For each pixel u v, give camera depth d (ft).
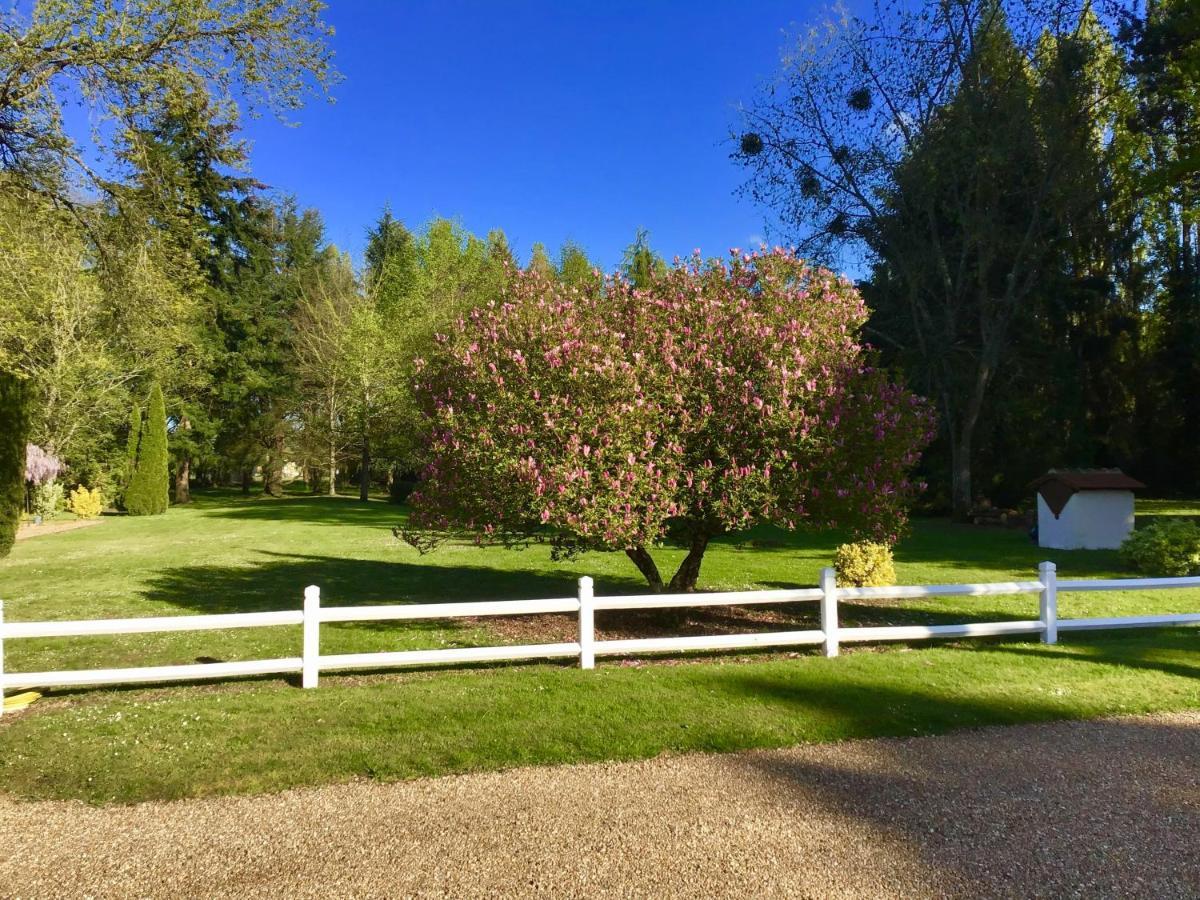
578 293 27.73
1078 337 102.47
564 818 12.30
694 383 24.66
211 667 19.33
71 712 17.75
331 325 122.01
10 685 18.08
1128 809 12.55
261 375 136.36
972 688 19.40
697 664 22.20
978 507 85.15
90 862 11.04
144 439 98.32
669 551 54.44
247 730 16.25
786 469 24.13
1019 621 27.20
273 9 36.52
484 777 14.03
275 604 34.24
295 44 37.37
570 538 26.07
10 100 33.60
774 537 64.54
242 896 10.06
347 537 65.77
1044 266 87.81
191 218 43.16
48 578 42.47
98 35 33.76
